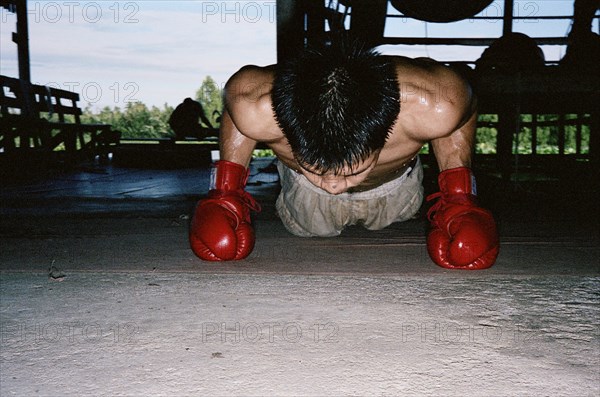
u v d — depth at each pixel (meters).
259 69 1.95
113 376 1.22
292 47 5.29
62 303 1.70
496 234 2.12
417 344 1.38
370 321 1.54
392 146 1.96
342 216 2.53
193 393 1.15
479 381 1.19
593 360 1.29
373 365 1.27
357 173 1.65
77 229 3.05
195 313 1.61
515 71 4.62
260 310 1.63
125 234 2.88
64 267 2.14
